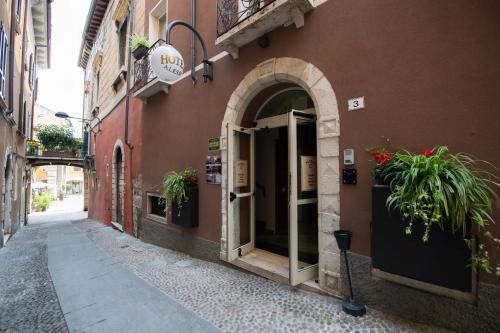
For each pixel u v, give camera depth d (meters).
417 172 1.95
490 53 2.05
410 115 2.41
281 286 3.31
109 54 10.23
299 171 3.28
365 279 2.63
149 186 6.37
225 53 4.30
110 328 2.55
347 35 2.85
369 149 2.61
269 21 3.37
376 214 2.31
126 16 8.49
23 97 9.95
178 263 4.45
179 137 5.31
